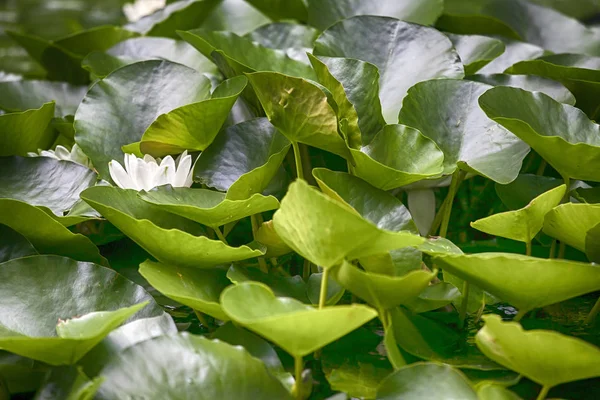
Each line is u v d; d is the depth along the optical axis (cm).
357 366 196
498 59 255
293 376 196
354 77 221
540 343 180
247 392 184
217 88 220
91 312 199
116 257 223
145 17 293
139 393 184
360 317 176
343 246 183
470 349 200
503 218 201
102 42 276
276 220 188
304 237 185
